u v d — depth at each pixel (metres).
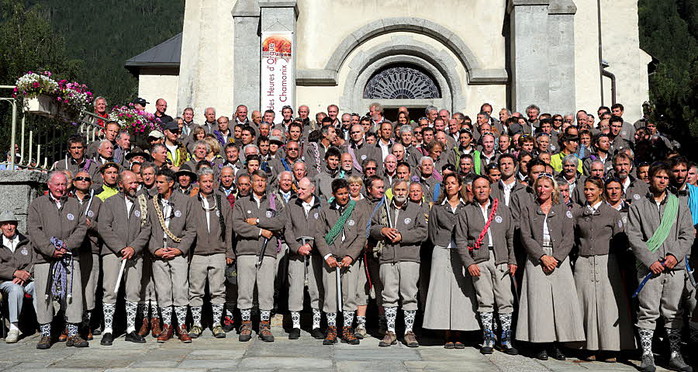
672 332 6.67
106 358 6.74
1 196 8.96
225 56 15.61
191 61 15.88
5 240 8.03
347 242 7.74
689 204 7.52
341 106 15.31
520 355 7.19
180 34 24.73
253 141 11.52
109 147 8.80
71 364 6.44
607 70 19.23
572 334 6.95
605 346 6.87
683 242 6.66
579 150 10.73
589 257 7.07
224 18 15.67
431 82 15.64
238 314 9.33
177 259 7.84
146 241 7.74
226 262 8.22
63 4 103.75
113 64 89.88
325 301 7.75
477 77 15.09
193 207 7.98
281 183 8.48
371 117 12.70
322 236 7.80
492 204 7.39
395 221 7.73
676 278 6.64
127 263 7.78
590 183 7.10
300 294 7.95
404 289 7.64
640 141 11.05
